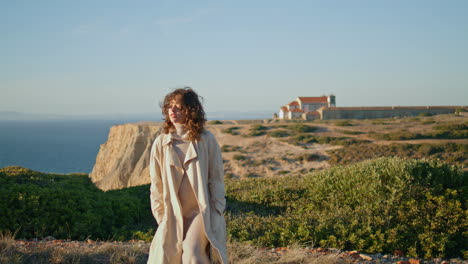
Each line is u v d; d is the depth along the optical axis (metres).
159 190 2.88
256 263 4.39
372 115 93.25
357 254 5.23
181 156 2.80
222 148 47.06
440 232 6.44
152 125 50.66
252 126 59.91
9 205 6.12
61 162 85.56
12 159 92.69
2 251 4.20
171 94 2.82
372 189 7.99
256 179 13.58
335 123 60.56
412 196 7.47
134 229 7.57
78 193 7.64
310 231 6.25
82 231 6.50
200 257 2.60
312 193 9.53
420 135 44.56
